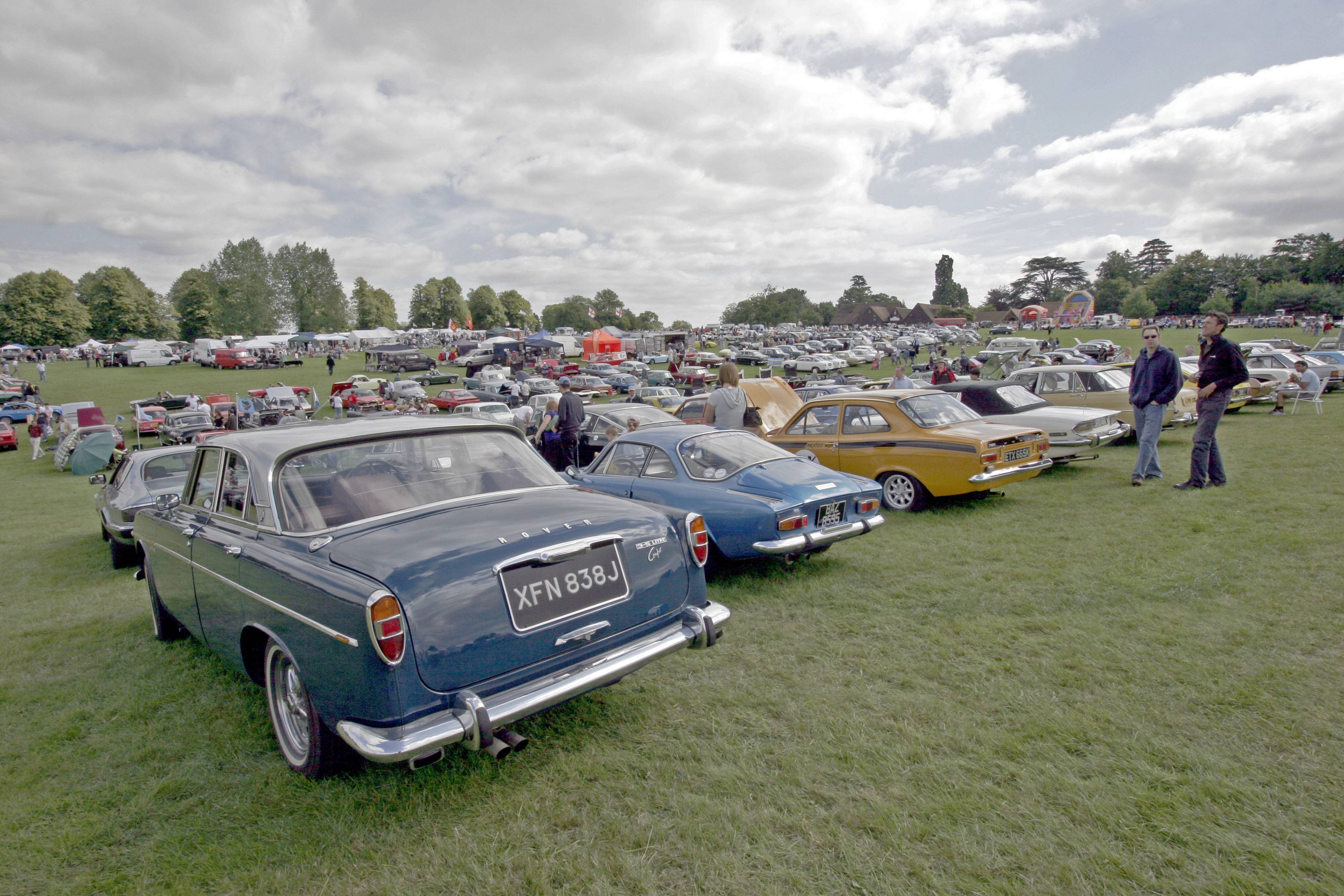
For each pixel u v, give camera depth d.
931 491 7.48
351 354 87.81
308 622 2.66
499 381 45.31
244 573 3.11
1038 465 7.60
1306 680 3.33
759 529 5.22
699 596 3.36
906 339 80.81
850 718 3.23
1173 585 4.73
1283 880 2.12
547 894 2.22
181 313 114.44
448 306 149.50
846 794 2.65
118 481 7.86
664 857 2.36
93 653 4.74
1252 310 120.31
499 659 2.62
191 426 28.61
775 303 161.25
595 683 2.78
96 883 2.40
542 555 2.77
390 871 2.37
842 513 5.62
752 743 3.06
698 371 44.28
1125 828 2.38
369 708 2.43
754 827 2.49
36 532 11.12
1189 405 12.45
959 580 5.20
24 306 100.94
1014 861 2.25
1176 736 2.93
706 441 6.04
